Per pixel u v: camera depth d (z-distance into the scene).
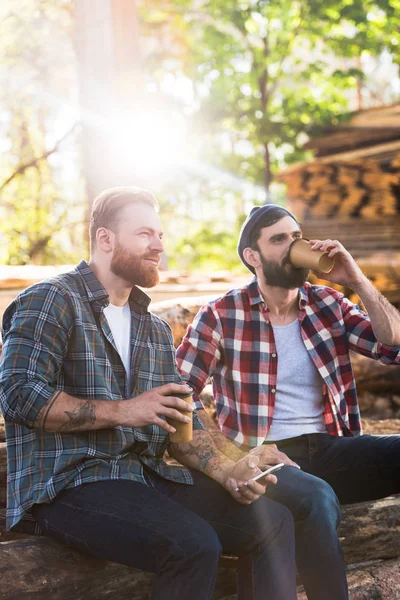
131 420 2.37
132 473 2.53
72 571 2.46
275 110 12.72
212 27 12.68
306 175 7.86
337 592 2.50
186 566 2.24
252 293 3.15
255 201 13.43
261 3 12.37
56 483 2.38
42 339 2.41
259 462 2.66
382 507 3.04
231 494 2.55
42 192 12.56
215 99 12.50
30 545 2.47
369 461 2.99
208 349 3.10
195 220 13.59
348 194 7.58
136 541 2.28
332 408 3.11
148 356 2.68
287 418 3.09
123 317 2.67
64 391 2.48
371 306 3.08
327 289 3.26
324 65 12.83
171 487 2.65
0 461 3.01
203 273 6.59
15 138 12.61
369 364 5.09
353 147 8.91
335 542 2.54
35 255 11.99
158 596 2.27
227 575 2.76
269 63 12.62
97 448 2.46
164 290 5.61
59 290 2.49
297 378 3.11
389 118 8.52
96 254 2.64
